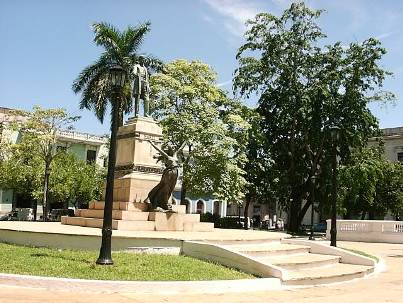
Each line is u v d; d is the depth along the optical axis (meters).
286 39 35.97
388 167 42.88
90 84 31.89
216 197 33.09
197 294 8.60
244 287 9.38
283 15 36.19
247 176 36.75
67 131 51.81
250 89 37.31
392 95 35.34
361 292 9.91
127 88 28.42
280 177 36.91
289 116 36.09
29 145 38.88
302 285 10.35
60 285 8.20
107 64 31.53
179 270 9.74
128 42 31.47
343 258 14.37
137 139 15.51
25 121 43.25
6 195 48.50
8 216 45.97
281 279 9.96
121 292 8.30
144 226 13.89
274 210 60.28
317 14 35.88
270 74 36.44
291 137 36.94
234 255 10.73
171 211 14.57
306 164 38.47
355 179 35.19
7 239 13.14
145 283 8.47
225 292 8.96
